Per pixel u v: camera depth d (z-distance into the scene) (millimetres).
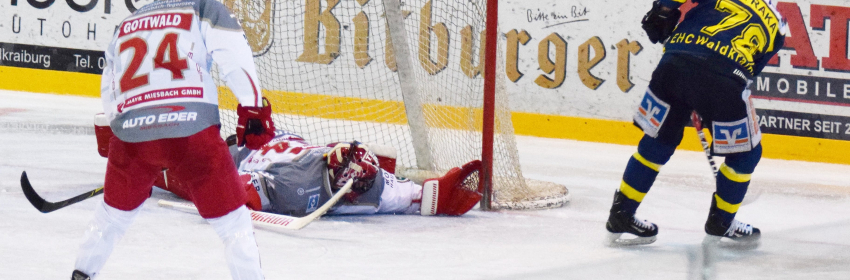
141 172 9211
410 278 11773
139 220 14469
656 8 13750
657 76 13844
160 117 8922
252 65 9180
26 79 34156
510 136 18969
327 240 13852
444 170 20406
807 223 17891
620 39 30219
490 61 17109
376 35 29359
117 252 12266
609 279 12336
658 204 19391
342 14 29281
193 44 9188
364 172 15367
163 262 11875
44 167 19531
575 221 16828
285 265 12109
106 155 17578
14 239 12680
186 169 9039
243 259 9133
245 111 9086
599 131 30766
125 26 9430
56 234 13180
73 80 33969
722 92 13359
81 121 27500
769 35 13719
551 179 22500
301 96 28156
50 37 33938
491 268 12617
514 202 17859
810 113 28859
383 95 29594
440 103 23328
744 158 14172
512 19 31266
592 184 22031
